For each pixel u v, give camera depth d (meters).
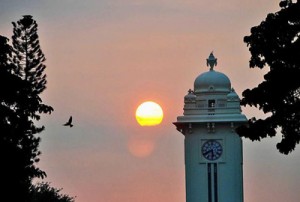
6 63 152.12
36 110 160.75
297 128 137.12
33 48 185.75
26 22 185.38
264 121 137.88
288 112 136.38
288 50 136.62
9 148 149.00
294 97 137.75
